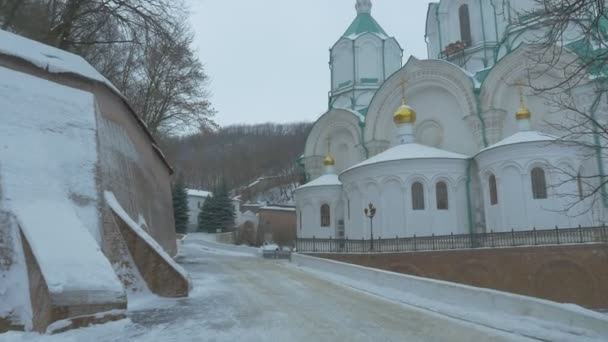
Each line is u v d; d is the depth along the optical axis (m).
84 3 22.58
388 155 30.30
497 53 35.31
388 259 26.41
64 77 13.95
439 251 25.16
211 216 63.09
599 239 21.09
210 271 21.52
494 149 26.77
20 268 9.68
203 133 36.59
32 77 12.88
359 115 38.72
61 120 12.88
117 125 16.95
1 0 22.14
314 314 11.13
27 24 22.50
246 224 65.62
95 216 12.20
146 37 23.77
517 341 8.66
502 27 37.44
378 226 29.23
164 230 25.66
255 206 70.62
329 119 40.94
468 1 39.47
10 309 9.32
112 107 16.67
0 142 11.10
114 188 14.80
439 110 34.09
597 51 10.85
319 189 37.12
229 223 63.56
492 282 23.28
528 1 33.69
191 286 14.26
